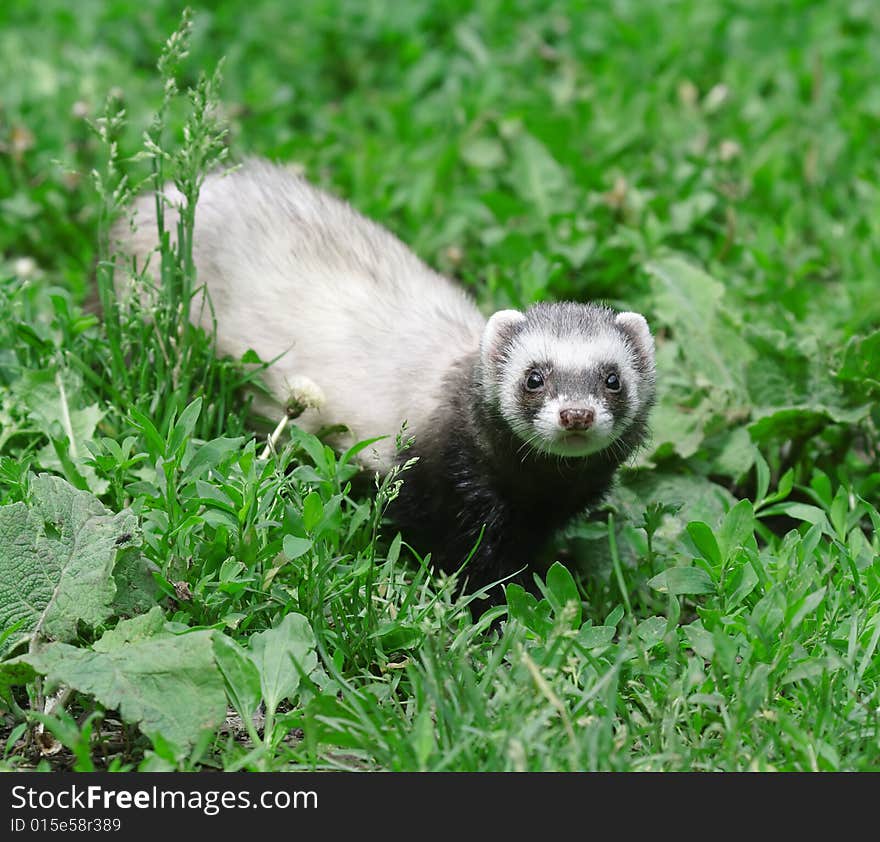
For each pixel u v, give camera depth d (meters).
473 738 6.16
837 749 6.39
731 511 7.64
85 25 17.23
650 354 8.97
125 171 13.15
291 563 7.53
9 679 6.38
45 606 6.74
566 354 8.45
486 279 12.05
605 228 12.54
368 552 7.63
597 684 6.34
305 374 9.44
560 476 8.72
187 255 8.87
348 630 7.24
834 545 8.08
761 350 9.98
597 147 14.20
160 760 5.97
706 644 6.91
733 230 12.41
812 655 7.07
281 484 7.64
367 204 12.91
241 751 6.45
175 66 8.92
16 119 14.01
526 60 16.83
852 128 14.87
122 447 7.94
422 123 15.18
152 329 9.01
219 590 7.14
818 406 9.56
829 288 12.35
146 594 7.00
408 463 8.23
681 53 16.81
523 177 12.91
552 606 7.28
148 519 7.49
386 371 9.26
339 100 16.73
